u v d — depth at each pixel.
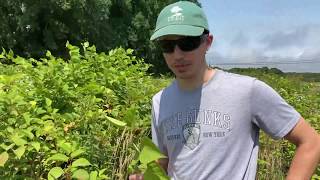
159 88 1.85
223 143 0.79
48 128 1.03
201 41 0.80
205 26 0.80
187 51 0.79
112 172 1.21
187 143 0.81
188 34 0.78
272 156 1.82
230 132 0.79
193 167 0.80
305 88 3.15
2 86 1.20
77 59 1.61
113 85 1.62
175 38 0.79
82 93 1.46
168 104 0.85
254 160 0.80
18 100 1.07
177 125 0.83
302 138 0.78
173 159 0.84
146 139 0.61
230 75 0.82
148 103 1.59
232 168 0.79
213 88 0.81
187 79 0.82
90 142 1.16
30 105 1.10
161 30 0.79
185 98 0.82
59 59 1.58
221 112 0.80
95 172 0.92
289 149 1.88
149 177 0.62
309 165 0.77
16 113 1.05
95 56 1.74
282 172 1.89
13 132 0.95
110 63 1.74
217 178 0.79
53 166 1.02
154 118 0.87
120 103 1.59
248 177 0.79
